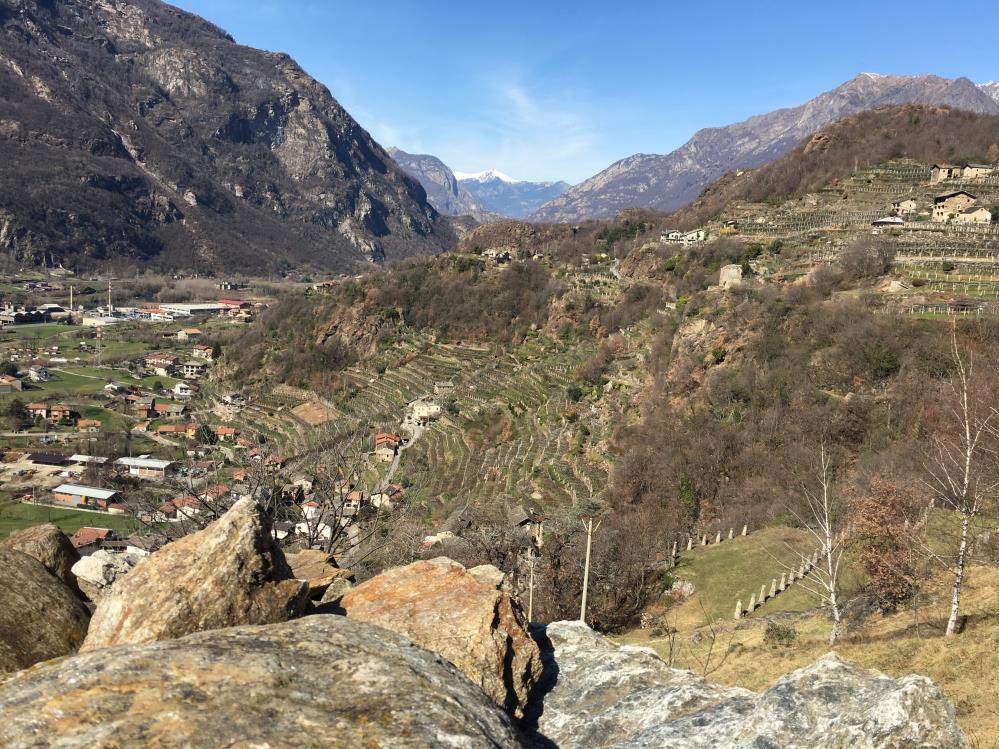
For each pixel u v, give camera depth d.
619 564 40.62
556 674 7.41
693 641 29.08
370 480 75.56
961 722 12.91
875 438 54.75
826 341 71.44
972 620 21.36
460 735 4.04
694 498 57.16
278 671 4.41
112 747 3.43
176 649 4.49
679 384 80.31
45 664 4.49
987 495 26.66
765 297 84.50
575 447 79.19
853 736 4.79
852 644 22.17
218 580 6.11
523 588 40.06
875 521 26.48
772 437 61.16
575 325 127.25
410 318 153.75
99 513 78.12
